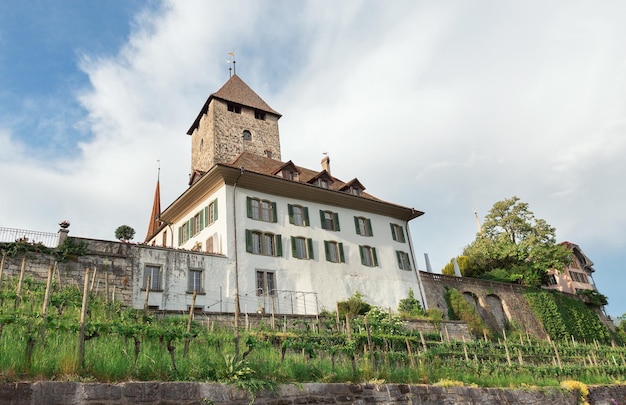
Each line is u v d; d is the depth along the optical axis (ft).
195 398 31.83
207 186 103.45
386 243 121.39
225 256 92.38
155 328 37.78
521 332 134.00
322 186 116.47
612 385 74.23
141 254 81.97
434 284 127.44
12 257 69.67
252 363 38.22
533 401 57.21
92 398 28.32
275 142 153.99
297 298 98.84
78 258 75.15
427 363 58.65
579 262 222.48
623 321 184.14
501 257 160.04
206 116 150.51
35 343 32.99
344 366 45.78
